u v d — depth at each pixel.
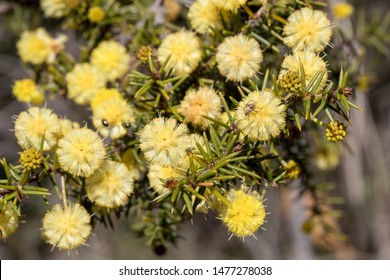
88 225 0.20
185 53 0.21
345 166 0.43
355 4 0.38
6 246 0.48
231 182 0.20
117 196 0.20
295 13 0.20
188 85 0.22
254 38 0.21
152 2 0.26
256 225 0.19
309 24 0.20
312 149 0.25
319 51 0.20
